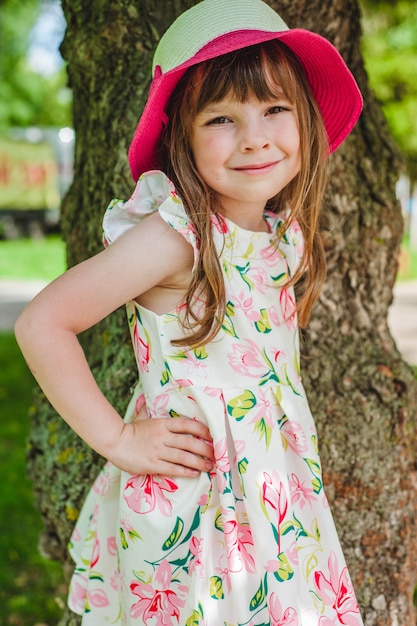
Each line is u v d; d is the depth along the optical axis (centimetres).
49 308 134
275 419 152
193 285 141
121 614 159
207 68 138
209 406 145
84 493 197
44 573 327
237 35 136
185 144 146
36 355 135
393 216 202
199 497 148
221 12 139
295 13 182
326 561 154
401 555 199
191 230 140
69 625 204
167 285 145
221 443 144
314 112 156
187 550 148
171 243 140
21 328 135
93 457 196
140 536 149
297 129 147
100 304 137
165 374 147
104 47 188
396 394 200
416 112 1005
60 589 312
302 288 168
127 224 145
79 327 138
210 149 140
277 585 143
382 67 970
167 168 156
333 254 194
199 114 140
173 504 148
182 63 136
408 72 972
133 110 187
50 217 1725
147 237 139
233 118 140
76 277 136
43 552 214
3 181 1661
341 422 192
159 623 150
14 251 1522
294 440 154
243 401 147
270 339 154
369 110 199
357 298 200
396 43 978
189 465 146
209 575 147
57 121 2245
